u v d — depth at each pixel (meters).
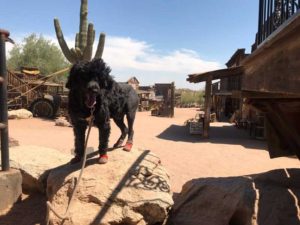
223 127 13.86
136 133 10.69
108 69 2.84
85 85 2.73
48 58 29.17
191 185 3.37
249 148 8.52
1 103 3.43
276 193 2.75
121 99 3.32
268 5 2.38
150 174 3.11
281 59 1.67
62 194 2.87
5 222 3.05
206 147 8.46
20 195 3.59
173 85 19.28
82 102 2.84
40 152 4.29
